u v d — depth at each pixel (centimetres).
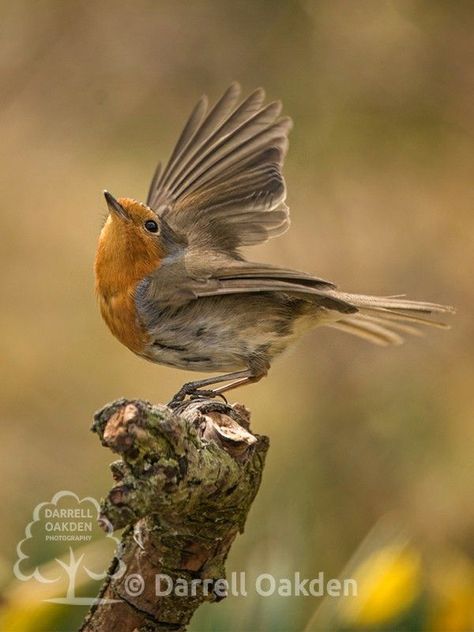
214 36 1305
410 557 671
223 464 525
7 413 1291
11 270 1367
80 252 1390
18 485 1171
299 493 1080
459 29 1234
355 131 1240
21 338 1338
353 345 1228
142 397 1319
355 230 1282
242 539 959
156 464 491
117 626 552
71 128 1363
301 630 695
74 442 1273
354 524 1093
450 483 1116
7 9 1370
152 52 1338
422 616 668
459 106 1236
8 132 1365
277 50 1266
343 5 1248
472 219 1259
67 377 1325
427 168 1252
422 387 1191
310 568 789
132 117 1347
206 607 695
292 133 1238
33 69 1366
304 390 1220
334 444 1162
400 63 1241
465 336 1230
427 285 1266
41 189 1366
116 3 1359
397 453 1140
